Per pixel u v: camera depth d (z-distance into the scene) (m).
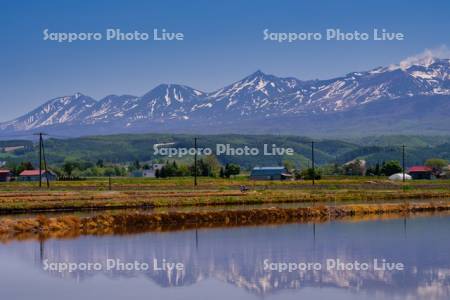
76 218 85.00
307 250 65.81
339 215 100.44
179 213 91.50
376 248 66.56
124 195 123.94
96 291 48.91
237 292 48.62
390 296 46.72
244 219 93.69
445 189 159.12
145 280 52.59
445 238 73.12
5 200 108.62
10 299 46.50
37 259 61.06
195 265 58.31
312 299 46.25
